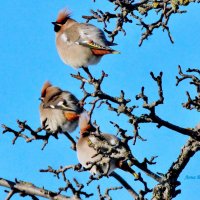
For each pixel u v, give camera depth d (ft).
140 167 33.53
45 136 36.40
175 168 34.86
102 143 34.73
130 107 32.14
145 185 34.27
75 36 47.09
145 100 32.04
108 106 32.53
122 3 36.68
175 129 33.76
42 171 35.19
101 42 45.68
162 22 37.24
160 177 34.50
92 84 32.81
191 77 34.58
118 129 32.71
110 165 35.73
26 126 35.88
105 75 32.58
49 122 45.57
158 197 34.50
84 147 39.65
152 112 32.24
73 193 34.81
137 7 37.45
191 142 34.86
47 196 35.45
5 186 36.50
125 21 37.17
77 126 45.09
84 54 46.09
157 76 31.53
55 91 46.70
